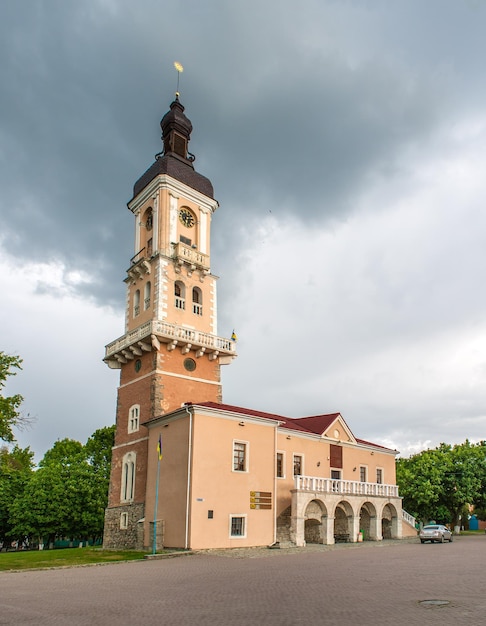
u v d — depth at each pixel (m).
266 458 39.19
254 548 35.84
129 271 47.09
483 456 68.81
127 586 18.56
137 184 50.00
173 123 50.25
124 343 44.03
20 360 40.12
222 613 13.03
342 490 42.81
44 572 24.34
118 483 42.06
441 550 33.56
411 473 67.25
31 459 75.81
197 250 47.22
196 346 42.88
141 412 41.44
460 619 11.62
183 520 33.94
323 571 21.88
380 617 12.00
